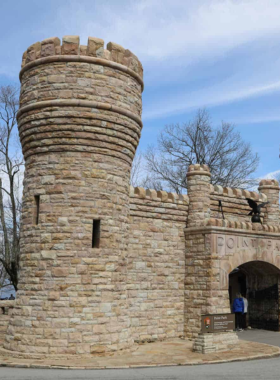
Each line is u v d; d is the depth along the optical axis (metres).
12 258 31.47
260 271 22.36
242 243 19.97
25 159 16.52
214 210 21.33
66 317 14.38
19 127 16.39
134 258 18.34
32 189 15.68
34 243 15.20
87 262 14.88
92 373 12.07
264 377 11.37
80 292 14.66
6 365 13.31
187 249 19.73
